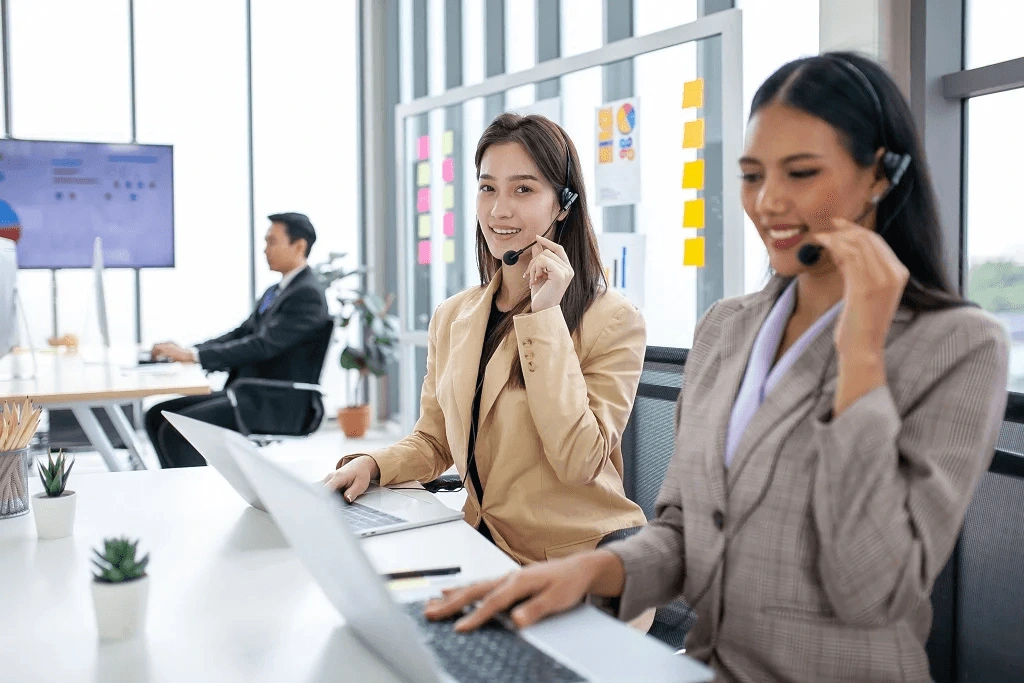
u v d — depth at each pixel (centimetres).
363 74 641
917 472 93
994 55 226
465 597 101
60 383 317
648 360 186
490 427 171
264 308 443
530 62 440
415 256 503
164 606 112
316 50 631
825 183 96
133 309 606
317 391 414
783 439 100
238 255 624
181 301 615
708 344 122
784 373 104
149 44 596
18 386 308
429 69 557
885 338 98
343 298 571
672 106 318
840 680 98
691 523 110
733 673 103
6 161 518
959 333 95
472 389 172
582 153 362
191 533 143
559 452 158
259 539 139
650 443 183
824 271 105
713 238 304
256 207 626
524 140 173
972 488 92
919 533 90
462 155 458
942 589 119
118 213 539
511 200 174
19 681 91
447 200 472
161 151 545
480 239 190
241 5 612
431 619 99
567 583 101
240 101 618
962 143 235
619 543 111
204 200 614
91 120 589
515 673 86
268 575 123
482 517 172
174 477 183
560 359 160
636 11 354
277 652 98
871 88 97
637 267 335
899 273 90
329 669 93
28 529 147
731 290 291
